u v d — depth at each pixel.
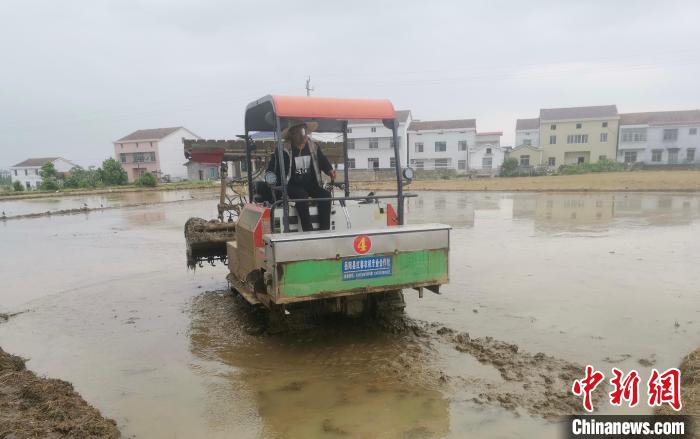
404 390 4.37
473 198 26.80
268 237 4.70
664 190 27.70
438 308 6.71
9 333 6.29
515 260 9.70
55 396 4.21
